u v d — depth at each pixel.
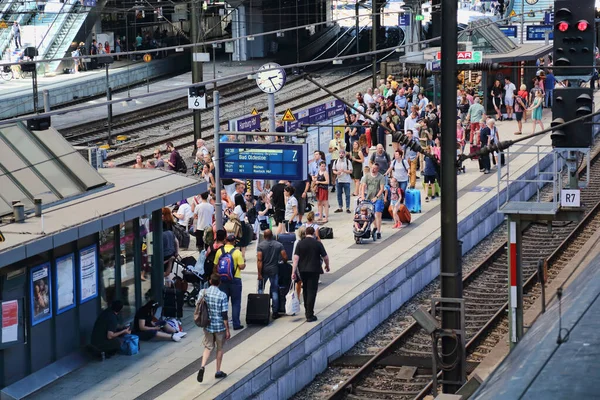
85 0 57.91
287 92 56.59
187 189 20.89
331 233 27.73
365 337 22.28
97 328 18.38
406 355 21.00
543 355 6.06
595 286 7.20
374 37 49.44
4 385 16.44
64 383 17.27
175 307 20.91
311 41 77.00
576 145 18.08
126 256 19.81
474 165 37.88
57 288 17.61
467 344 21.62
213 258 20.44
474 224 30.64
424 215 30.64
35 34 55.06
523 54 46.75
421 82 47.84
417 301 25.03
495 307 24.80
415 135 36.34
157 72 60.34
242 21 68.81
